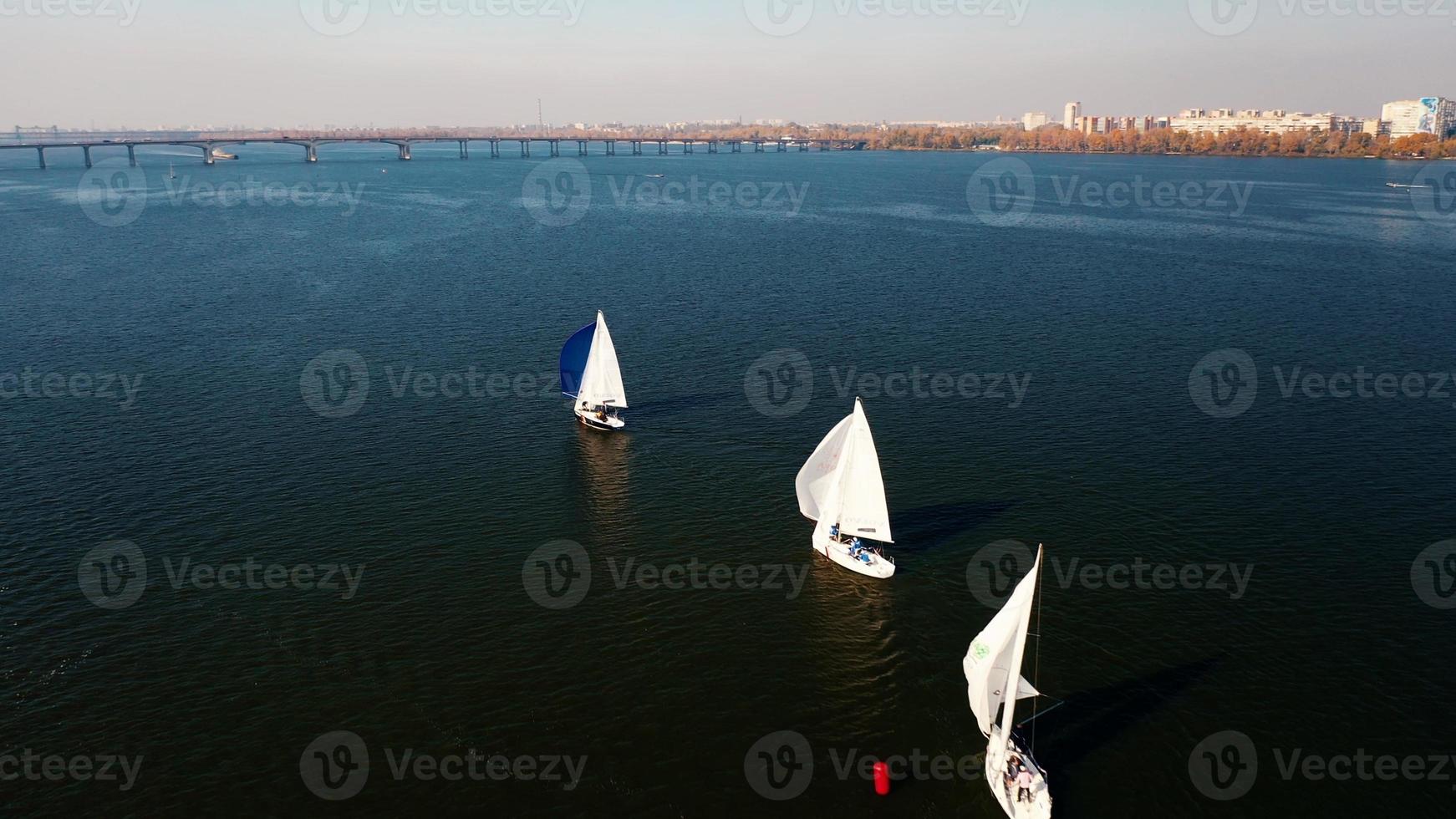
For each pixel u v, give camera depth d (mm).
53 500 71375
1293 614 57062
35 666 52156
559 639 55500
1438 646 53969
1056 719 49094
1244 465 77562
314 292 143625
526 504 72000
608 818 43094
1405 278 152250
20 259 168500
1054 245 191625
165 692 50469
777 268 165250
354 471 77250
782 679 52344
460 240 199125
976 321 125312
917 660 54000
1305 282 150125
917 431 85312
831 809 43594
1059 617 57281
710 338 116688
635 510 71312
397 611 57938
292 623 56438
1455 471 75750
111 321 124250
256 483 74875
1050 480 75250
